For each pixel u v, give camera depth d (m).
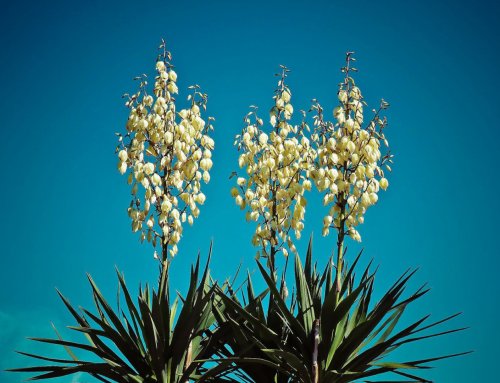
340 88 3.86
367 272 3.88
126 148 3.87
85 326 3.86
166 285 3.79
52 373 3.72
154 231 3.82
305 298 3.81
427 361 3.63
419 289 3.66
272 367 3.94
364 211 3.77
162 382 3.75
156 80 3.95
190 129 3.91
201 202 3.92
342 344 3.71
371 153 3.77
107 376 3.78
